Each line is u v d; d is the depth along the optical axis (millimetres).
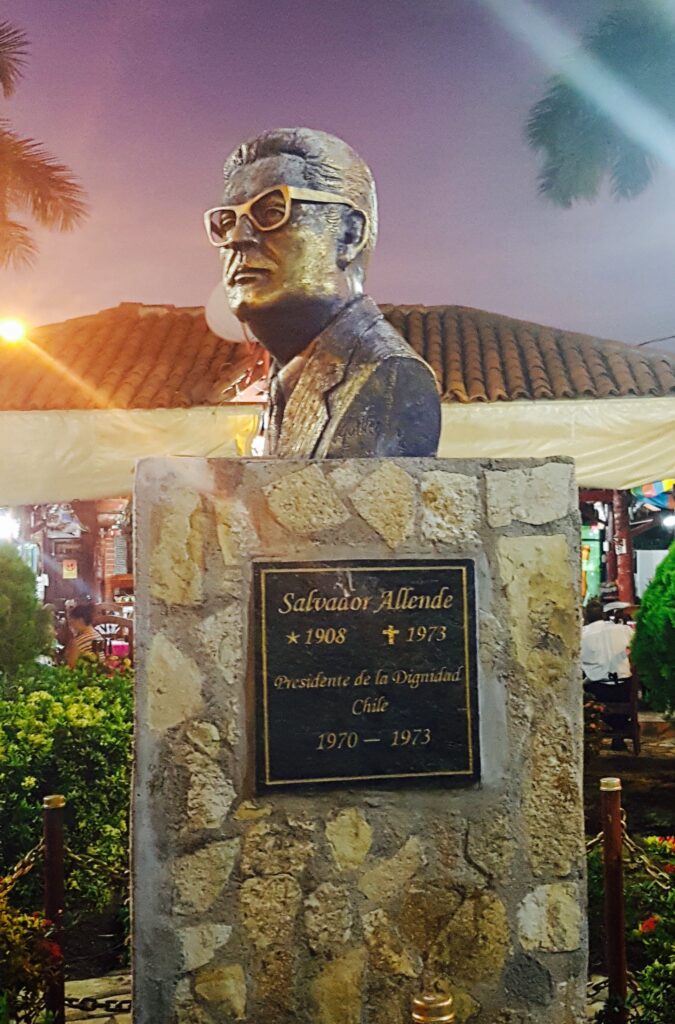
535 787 2924
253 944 2785
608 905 3535
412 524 2928
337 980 2809
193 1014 2748
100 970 4395
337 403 3172
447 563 2916
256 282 3238
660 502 14188
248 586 2844
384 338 3254
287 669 2826
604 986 3549
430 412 3168
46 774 4574
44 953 3316
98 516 14414
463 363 10328
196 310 11766
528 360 10336
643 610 6793
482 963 2867
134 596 2807
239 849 2793
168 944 2750
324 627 2852
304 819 2820
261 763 2797
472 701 2902
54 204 11352
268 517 2863
